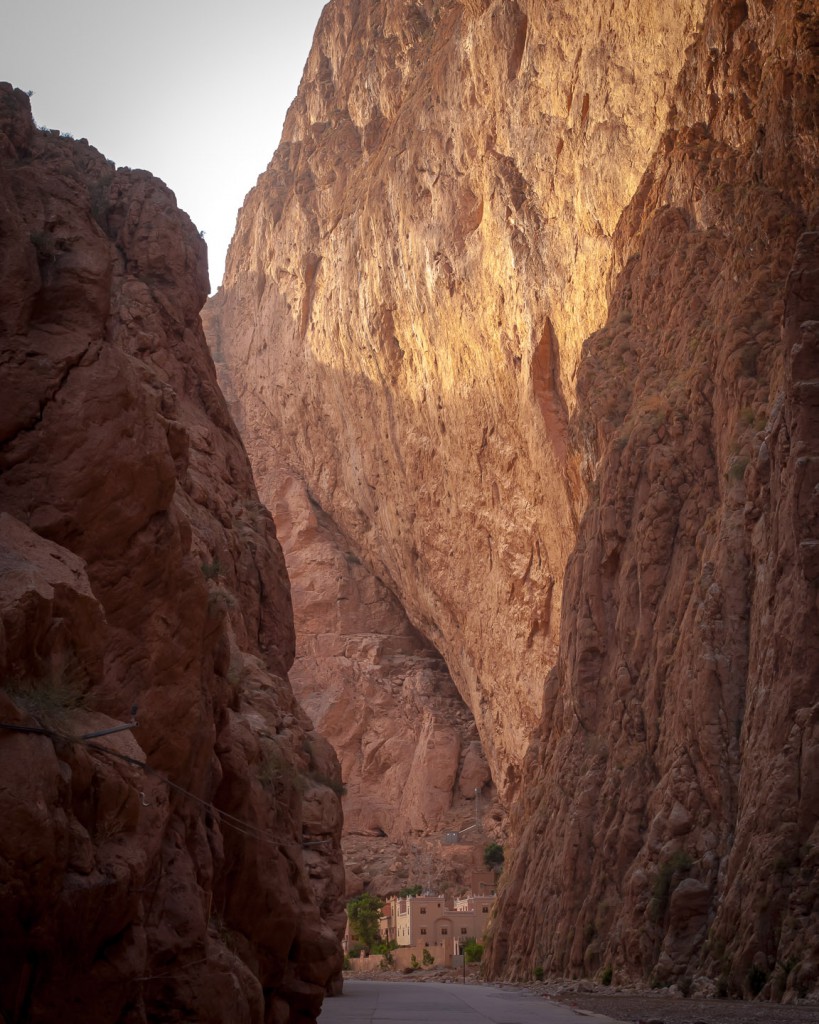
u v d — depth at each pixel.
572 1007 26.97
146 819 9.30
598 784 46.12
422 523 79.25
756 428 42.16
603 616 49.41
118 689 9.51
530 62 61.69
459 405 71.69
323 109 104.06
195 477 22.55
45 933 7.22
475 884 81.44
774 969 29.78
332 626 96.69
